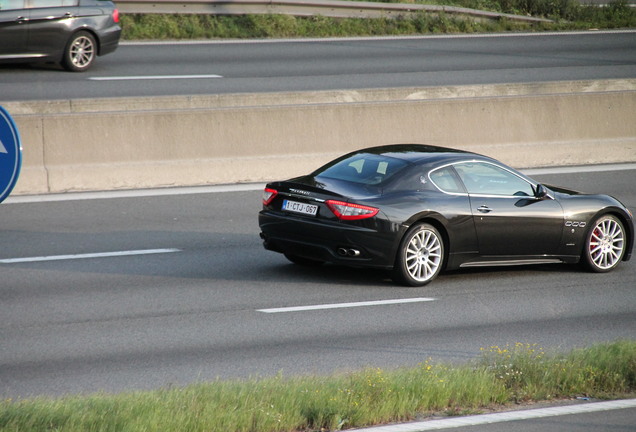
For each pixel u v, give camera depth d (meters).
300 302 24.97
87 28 53.91
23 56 51.94
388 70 59.34
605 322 24.33
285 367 19.73
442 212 26.95
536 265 30.92
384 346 21.47
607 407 16.78
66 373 18.94
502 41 73.06
